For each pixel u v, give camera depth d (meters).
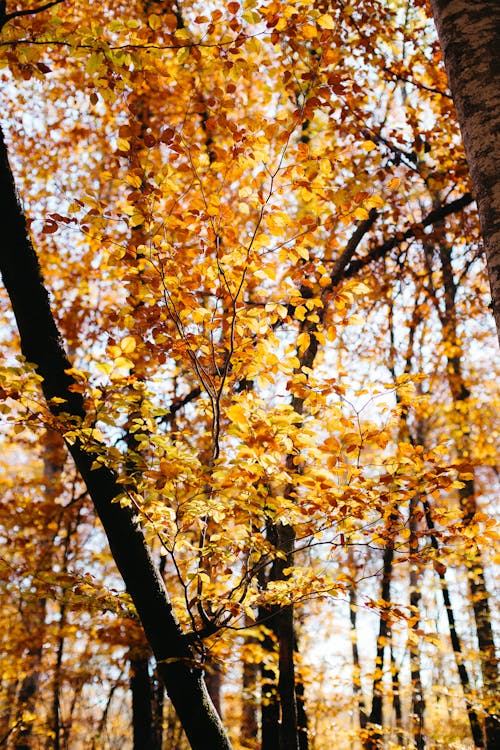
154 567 3.27
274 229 3.11
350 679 6.20
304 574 3.68
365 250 7.63
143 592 3.18
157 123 5.87
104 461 2.89
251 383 4.31
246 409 2.99
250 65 3.28
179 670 3.15
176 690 3.14
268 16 3.20
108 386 2.84
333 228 3.54
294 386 3.12
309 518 3.62
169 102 5.80
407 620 3.29
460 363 8.93
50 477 9.03
